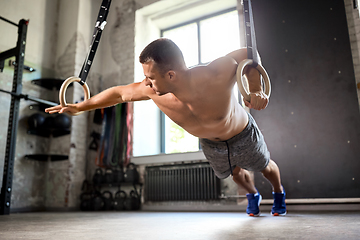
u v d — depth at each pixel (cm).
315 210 363
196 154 464
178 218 290
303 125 388
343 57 381
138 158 517
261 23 439
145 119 560
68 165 521
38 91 539
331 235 138
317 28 403
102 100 163
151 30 608
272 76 418
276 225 194
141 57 116
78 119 552
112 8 628
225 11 550
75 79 159
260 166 201
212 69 129
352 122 362
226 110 138
